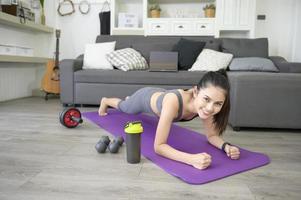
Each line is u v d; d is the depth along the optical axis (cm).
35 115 225
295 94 174
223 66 282
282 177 106
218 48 318
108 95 268
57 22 394
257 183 100
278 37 366
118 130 173
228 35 371
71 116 180
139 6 386
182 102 124
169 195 89
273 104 177
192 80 256
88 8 387
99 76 266
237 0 335
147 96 153
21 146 139
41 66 389
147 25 352
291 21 362
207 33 343
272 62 282
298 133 180
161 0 375
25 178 100
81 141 150
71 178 101
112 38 336
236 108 179
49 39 390
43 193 89
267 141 159
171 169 108
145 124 192
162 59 266
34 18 351
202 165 108
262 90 176
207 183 98
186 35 347
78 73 269
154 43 324
